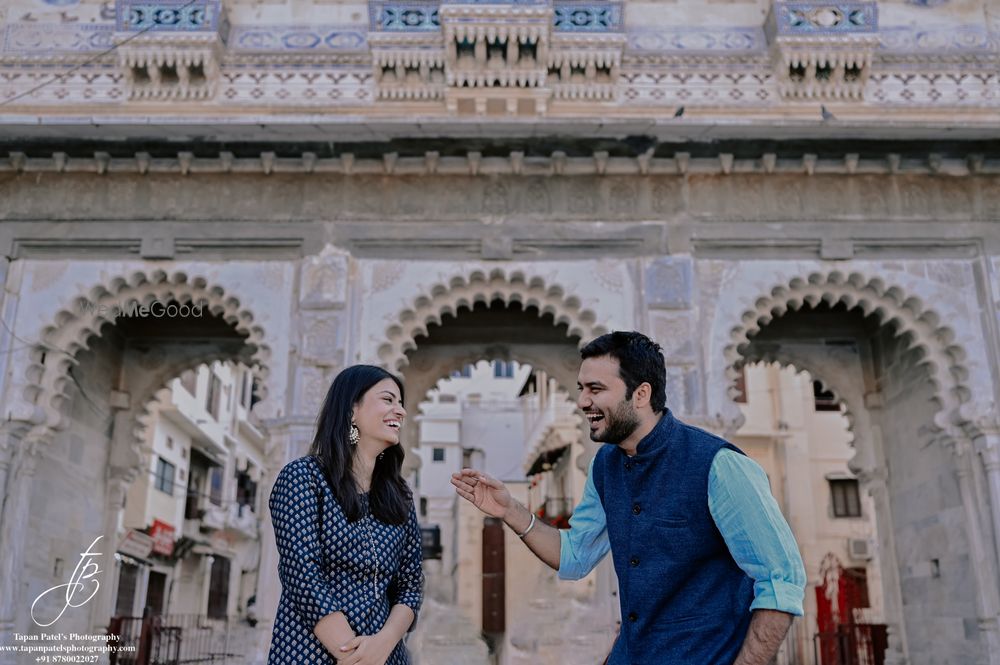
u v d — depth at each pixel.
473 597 10.23
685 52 8.86
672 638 2.01
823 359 9.97
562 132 7.64
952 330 7.86
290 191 8.20
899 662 8.98
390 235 8.07
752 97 8.69
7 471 7.50
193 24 8.50
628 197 8.19
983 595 7.39
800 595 1.90
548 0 8.27
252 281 7.98
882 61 8.75
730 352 7.88
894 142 7.84
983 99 8.65
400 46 8.52
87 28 8.81
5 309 7.82
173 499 17.72
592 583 8.95
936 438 8.17
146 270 7.99
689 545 2.04
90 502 9.31
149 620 9.62
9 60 8.65
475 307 9.92
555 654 8.55
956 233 8.09
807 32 8.50
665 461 2.14
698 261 8.05
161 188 8.18
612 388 2.19
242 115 8.55
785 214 8.14
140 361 10.19
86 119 7.41
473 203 8.17
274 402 7.64
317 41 8.88
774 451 15.91
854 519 15.76
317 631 2.06
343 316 7.83
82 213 8.09
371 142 7.81
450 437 22.58
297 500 2.17
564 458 16.80
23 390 7.62
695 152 8.04
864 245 8.10
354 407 2.38
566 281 7.98
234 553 23.61
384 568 2.26
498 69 8.39
